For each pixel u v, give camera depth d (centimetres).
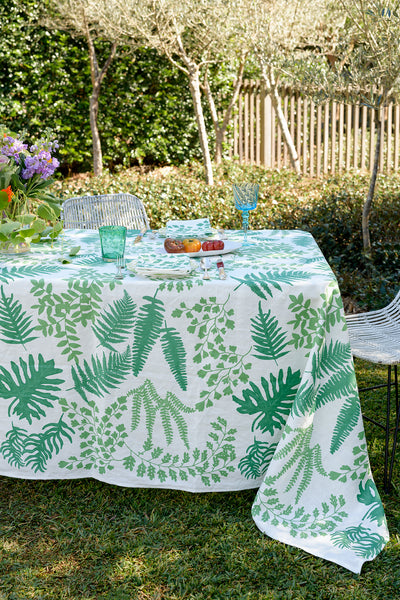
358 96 475
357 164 905
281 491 230
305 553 217
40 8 855
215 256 271
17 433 246
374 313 299
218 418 237
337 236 516
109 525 234
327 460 232
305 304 226
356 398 230
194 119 985
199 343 230
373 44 445
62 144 927
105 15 722
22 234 263
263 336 229
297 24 779
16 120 895
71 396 241
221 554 217
